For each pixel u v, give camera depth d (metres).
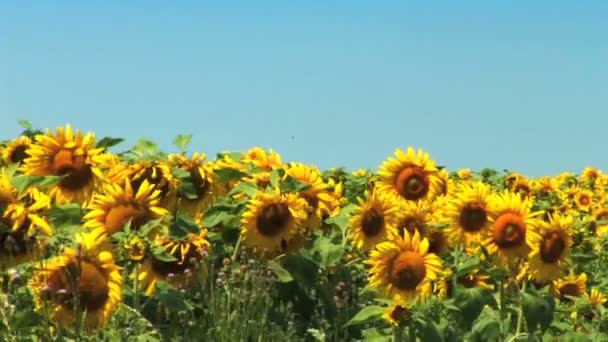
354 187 15.25
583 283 12.46
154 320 9.09
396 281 9.58
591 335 10.94
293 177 10.96
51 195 9.91
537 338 9.69
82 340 7.38
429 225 10.66
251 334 9.59
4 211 7.69
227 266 9.66
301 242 10.64
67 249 7.32
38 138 10.05
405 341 9.45
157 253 8.59
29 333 7.27
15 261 7.67
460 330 9.70
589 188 26.25
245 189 10.38
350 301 10.84
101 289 7.34
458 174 21.97
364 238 11.13
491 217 10.10
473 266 9.78
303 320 10.43
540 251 10.03
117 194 9.16
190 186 10.15
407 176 13.07
